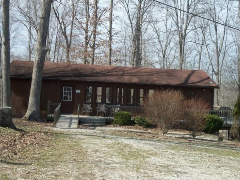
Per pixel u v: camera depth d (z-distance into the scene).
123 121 22.75
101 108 24.92
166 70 29.28
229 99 58.56
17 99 24.59
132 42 42.78
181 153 12.80
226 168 10.34
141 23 40.16
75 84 25.53
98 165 9.24
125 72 27.61
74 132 16.80
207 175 9.05
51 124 19.75
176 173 9.02
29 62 27.02
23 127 16.34
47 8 21.23
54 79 24.81
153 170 9.17
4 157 8.97
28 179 6.98
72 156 10.23
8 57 20.02
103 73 26.86
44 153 10.28
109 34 38.69
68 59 39.03
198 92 26.75
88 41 38.25
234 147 16.91
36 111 21.33
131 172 8.69
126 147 13.11
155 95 20.38
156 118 19.33
